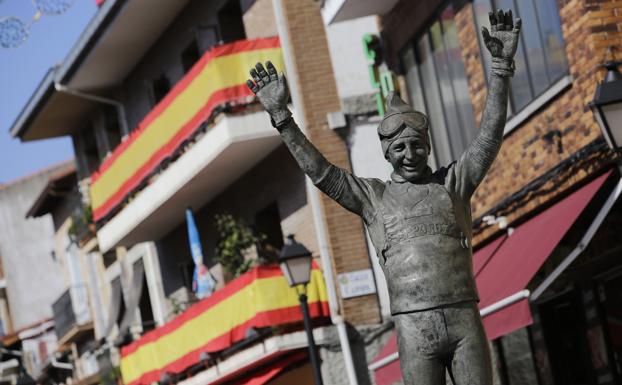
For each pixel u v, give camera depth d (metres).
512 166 16.38
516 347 17.55
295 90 21.30
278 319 21.00
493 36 7.53
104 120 31.55
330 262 21.08
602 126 11.73
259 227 24.19
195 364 24.05
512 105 16.34
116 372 34.16
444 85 18.80
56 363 42.09
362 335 20.91
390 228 7.54
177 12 26.48
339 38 21.53
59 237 41.12
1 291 58.34
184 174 23.88
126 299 31.30
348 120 21.22
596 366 15.66
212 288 24.48
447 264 7.43
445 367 7.54
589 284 15.50
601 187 14.03
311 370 21.72
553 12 15.01
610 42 14.09
